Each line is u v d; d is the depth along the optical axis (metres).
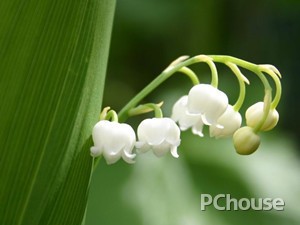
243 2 0.43
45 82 0.17
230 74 0.39
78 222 0.18
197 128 0.19
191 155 0.31
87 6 0.17
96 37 0.17
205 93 0.18
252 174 0.31
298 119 0.49
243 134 0.18
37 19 0.17
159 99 0.35
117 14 0.40
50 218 0.18
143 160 0.30
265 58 0.47
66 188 0.18
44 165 0.18
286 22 0.48
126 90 0.42
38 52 0.17
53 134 0.17
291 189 0.31
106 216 0.29
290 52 0.49
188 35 0.41
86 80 0.17
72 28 0.17
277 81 0.18
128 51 0.42
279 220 0.30
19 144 0.17
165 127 0.17
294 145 0.34
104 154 0.17
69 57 0.17
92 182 0.29
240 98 0.18
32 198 0.18
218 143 0.32
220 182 0.31
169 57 0.42
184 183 0.30
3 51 0.17
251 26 0.44
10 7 0.17
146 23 0.40
